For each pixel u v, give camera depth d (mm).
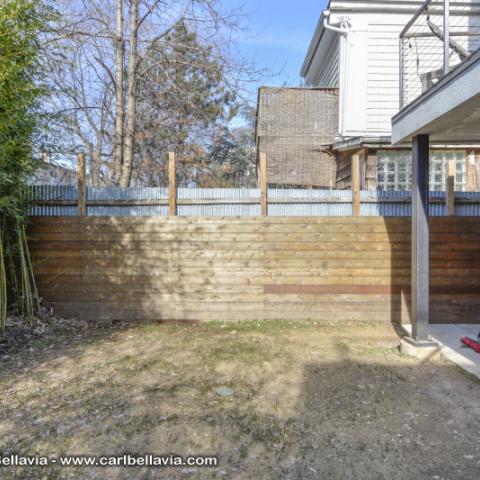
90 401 3098
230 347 4473
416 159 4199
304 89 9133
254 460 2342
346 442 2531
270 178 8914
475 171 7184
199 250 5551
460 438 2578
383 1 8047
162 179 10766
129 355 4191
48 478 2176
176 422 2779
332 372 3744
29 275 5336
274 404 3070
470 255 5508
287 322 5484
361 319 5551
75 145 7883
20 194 4766
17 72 4129
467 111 3355
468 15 6797
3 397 3158
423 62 7586
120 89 8195
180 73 9617
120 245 5531
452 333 5008
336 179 8938
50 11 4547
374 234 5539
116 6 8023
